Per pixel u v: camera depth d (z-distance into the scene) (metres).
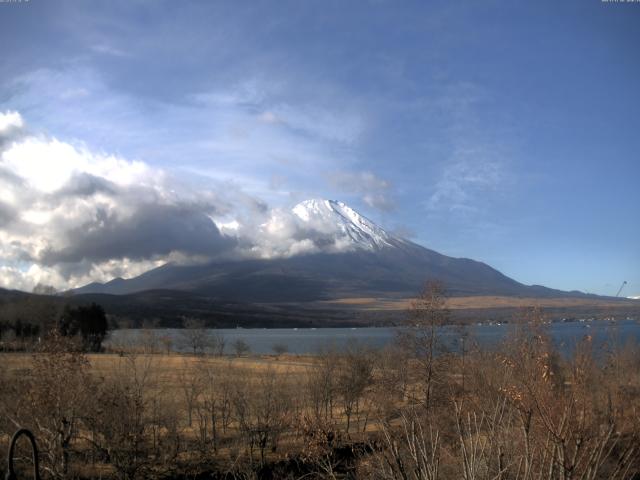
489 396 14.98
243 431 34.41
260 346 165.12
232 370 50.62
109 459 28.22
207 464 31.89
